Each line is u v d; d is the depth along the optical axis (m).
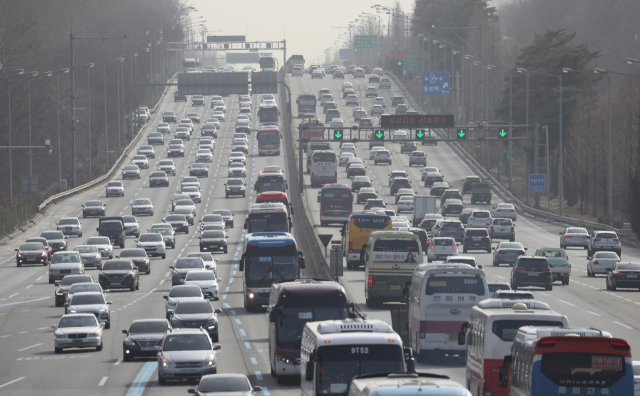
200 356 91.69
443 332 96.00
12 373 99.69
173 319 117.31
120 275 177.00
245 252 147.25
